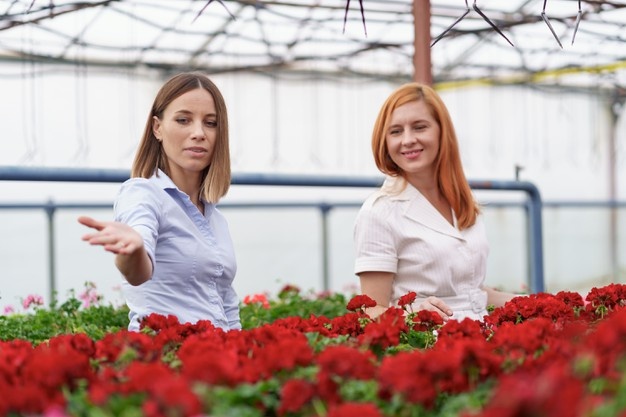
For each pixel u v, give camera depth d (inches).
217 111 110.0
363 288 120.9
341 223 348.5
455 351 62.3
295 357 62.9
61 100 301.1
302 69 348.2
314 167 352.2
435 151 121.1
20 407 52.7
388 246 119.6
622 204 407.8
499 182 190.2
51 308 202.2
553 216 389.7
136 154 111.8
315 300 220.8
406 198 121.6
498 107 386.6
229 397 54.7
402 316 94.2
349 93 359.6
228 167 112.1
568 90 394.6
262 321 184.7
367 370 60.6
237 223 330.3
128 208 98.5
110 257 300.0
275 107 313.0
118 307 196.5
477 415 48.6
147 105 318.0
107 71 308.2
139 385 53.8
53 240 280.2
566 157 401.1
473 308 121.1
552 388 44.6
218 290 112.6
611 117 407.2
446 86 371.6
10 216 283.6
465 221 123.2
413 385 56.5
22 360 66.4
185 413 47.9
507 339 72.1
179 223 106.0
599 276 402.0
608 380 56.9
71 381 60.4
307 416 57.7
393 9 272.1
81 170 144.9
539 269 196.4
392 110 120.9
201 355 60.8
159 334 79.7
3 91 290.8
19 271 284.7
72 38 258.5
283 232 338.6
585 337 73.3
